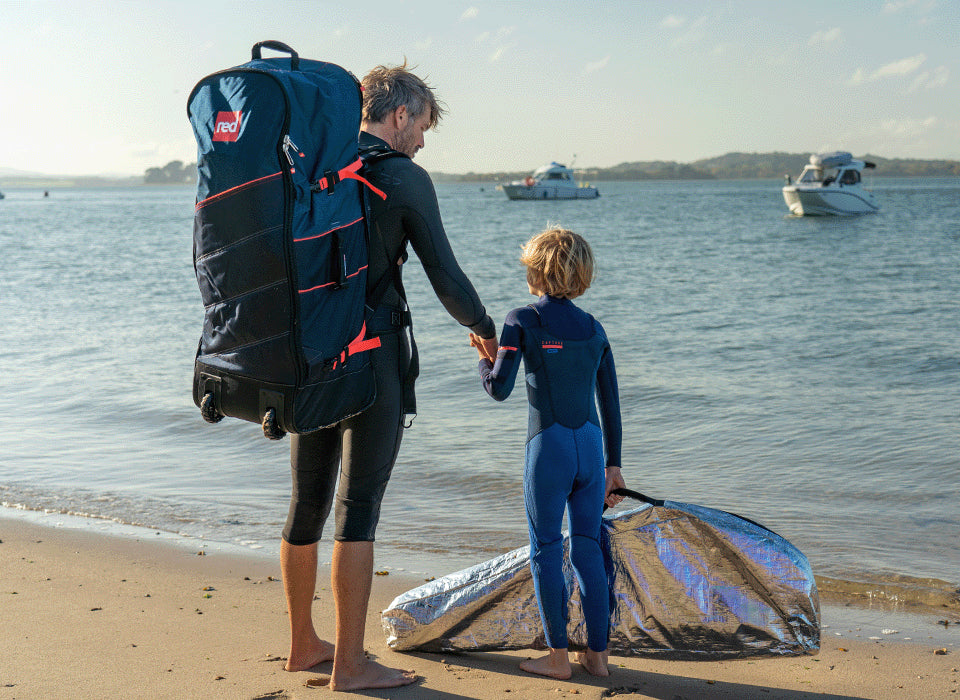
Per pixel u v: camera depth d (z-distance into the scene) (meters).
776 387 8.66
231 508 5.09
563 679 2.75
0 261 27.33
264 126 2.19
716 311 14.89
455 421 7.41
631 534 2.82
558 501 2.72
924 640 3.21
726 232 39.62
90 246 35.09
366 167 2.50
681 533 2.77
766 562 2.68
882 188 139.38
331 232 2.29
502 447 6.51
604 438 2.91
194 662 2.85
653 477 5.72
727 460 6.10
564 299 2.85
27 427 7.26
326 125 2.30
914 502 5.07
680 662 2.96
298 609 2.80
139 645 3.00
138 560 4.13
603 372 2.88
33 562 4.07
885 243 30.88
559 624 2.75
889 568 4.06
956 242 30.50
